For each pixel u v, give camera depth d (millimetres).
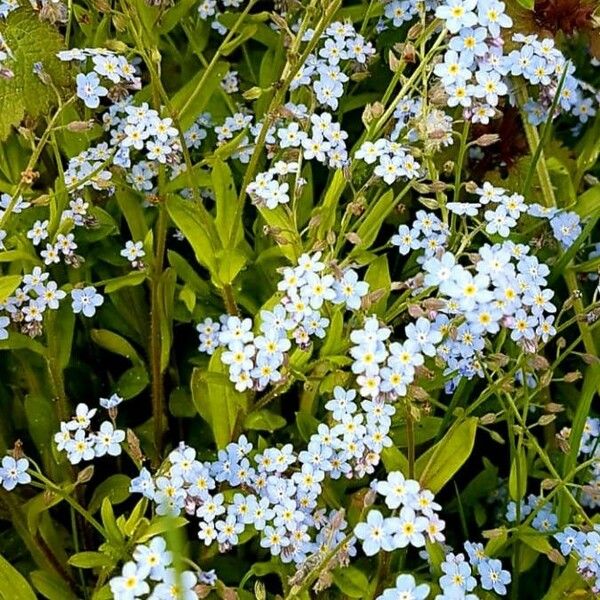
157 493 208
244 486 221
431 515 185
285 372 215
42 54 238
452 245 240
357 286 205
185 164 249
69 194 253
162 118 261
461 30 214
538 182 299
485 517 262
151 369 282
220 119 299
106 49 250
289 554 211
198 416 279
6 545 259
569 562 229
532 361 211
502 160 303
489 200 231
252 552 248
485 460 262
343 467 216
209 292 272
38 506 231
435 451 217
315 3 237
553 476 250
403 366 189
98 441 218
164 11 270
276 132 269
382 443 208
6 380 279
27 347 241
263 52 323
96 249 273
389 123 252
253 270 270
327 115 242
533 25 280
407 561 248
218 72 274
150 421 274
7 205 242
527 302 200
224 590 192
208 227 242
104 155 261
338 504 231
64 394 252
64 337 250
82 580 241
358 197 229
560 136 344
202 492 211
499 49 220
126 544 210
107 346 265
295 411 266
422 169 238
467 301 185
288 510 212
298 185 228
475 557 217
